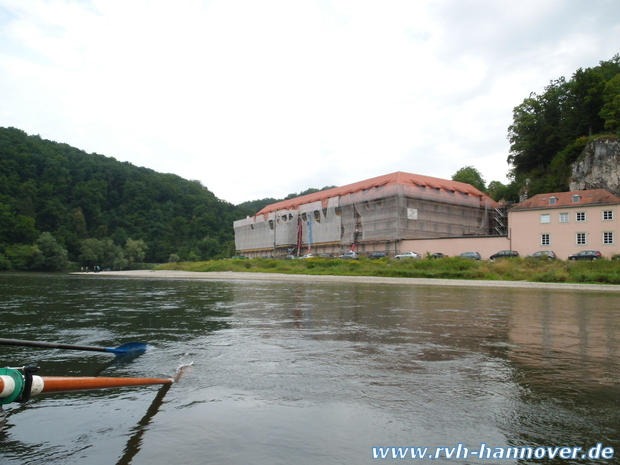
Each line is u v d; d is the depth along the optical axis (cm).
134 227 13700
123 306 1488
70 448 372
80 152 16538
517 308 1476
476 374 597
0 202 10288
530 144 8175
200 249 12862
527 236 4975
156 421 429
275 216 8775
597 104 7125
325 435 397
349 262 5066
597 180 6259
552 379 573
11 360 672
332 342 823
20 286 2831
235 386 539
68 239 10819
